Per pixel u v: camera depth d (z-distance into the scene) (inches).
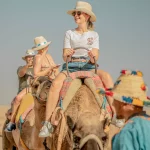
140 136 223.1
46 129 355.3
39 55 437.1
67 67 364.8
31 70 503.2
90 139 317.1
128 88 238.8
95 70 370.6
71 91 351.9
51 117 352.5
